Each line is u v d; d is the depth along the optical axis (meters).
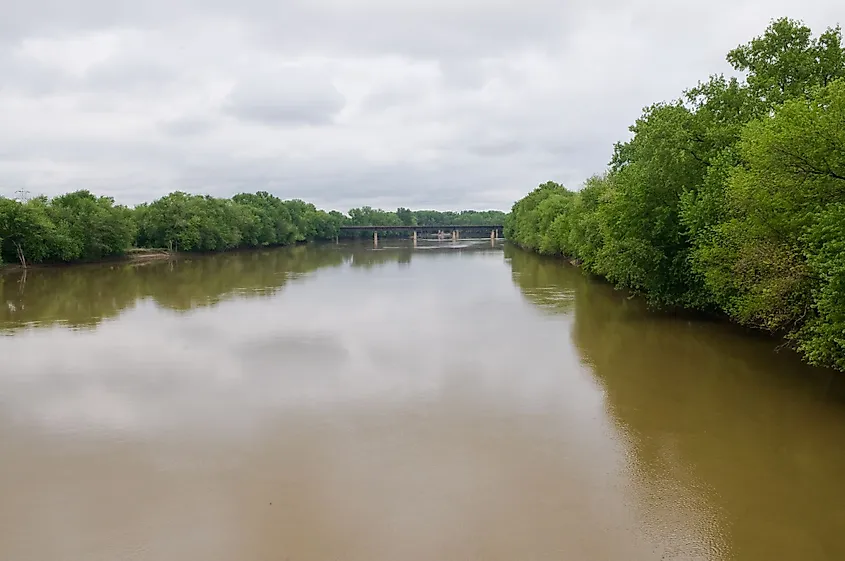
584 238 63.59
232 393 24.02
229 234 123.69
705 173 34.00
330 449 18.38
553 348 31.22
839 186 19.52
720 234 27.91
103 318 41.72
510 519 14.23
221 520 14.36
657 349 30.47
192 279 70.25
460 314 42.72
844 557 12.55
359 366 27.98
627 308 43.66
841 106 19.89
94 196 102.38
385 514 14.51
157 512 14.77
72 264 90.19
